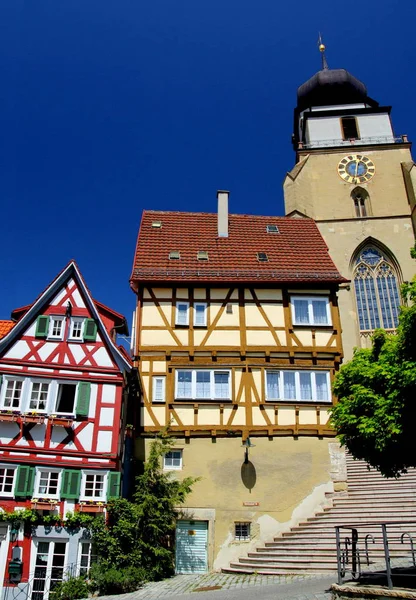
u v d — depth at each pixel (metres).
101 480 19.16
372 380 13.76
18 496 18.34
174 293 23.80
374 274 39.12
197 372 22.53
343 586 10.41
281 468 21.23
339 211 40.91
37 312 21.06
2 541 17.80
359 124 46.12
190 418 21.81
